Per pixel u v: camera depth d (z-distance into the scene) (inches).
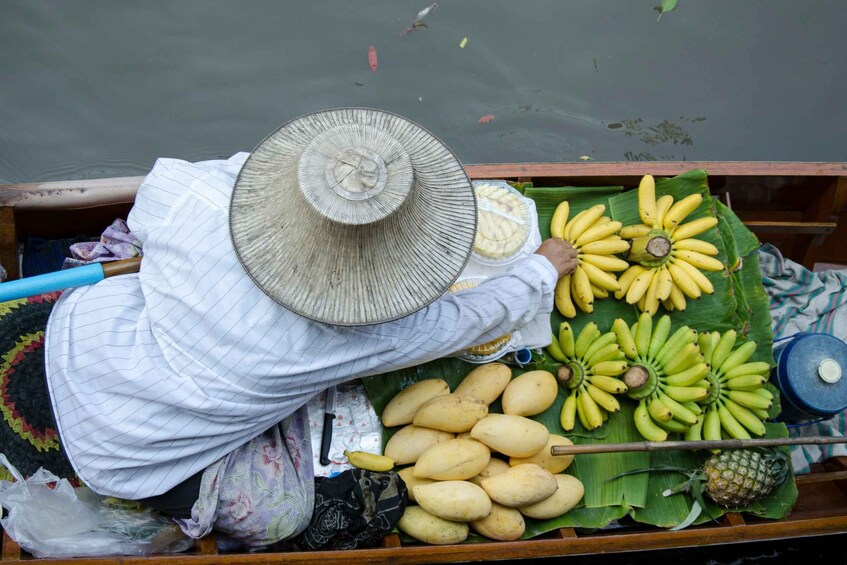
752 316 124.8
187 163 99.7
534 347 116.6
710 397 117.2
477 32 183.0
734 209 144.3
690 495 114.6
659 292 118.5
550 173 129.6
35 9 172.7
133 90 173.2
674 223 122.0
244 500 96.9
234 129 173.9
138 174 170.2
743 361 119.0
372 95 179.0
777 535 113.2
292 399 96.0
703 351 119.5
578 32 185.3
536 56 183.3
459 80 180.7
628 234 123.2
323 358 92.0
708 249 120.3
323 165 80.4
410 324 97.2
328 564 100.3
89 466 92.1
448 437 109.1
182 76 175.0
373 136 82.6
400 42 181.2
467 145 178.2
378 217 78.8
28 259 123.9
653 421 115.5
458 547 103.1
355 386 115.0
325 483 104.5
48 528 96.9
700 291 121.5
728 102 184.4
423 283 85.5
